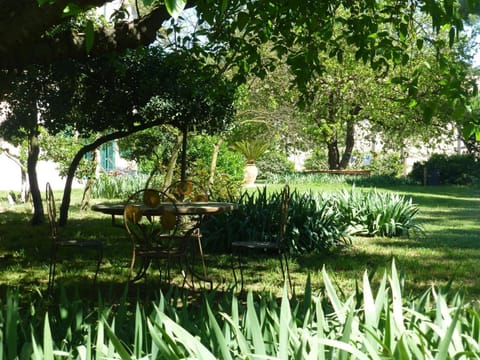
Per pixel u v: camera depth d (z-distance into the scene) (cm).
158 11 669
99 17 1370
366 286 279
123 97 1260
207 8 692
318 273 947
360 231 1473
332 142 3775
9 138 1435
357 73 2658
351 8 821
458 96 606
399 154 3978
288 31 845
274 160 3681
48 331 227
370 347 218
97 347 230
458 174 3434
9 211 1859
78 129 1338
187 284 866
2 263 1004
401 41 770
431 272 965
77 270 949
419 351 232
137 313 262
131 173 2822
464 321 288
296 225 1212
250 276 930
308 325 292
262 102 2217
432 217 1900
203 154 1803
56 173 2817
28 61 639
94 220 1644
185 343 219
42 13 486
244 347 228
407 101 675
